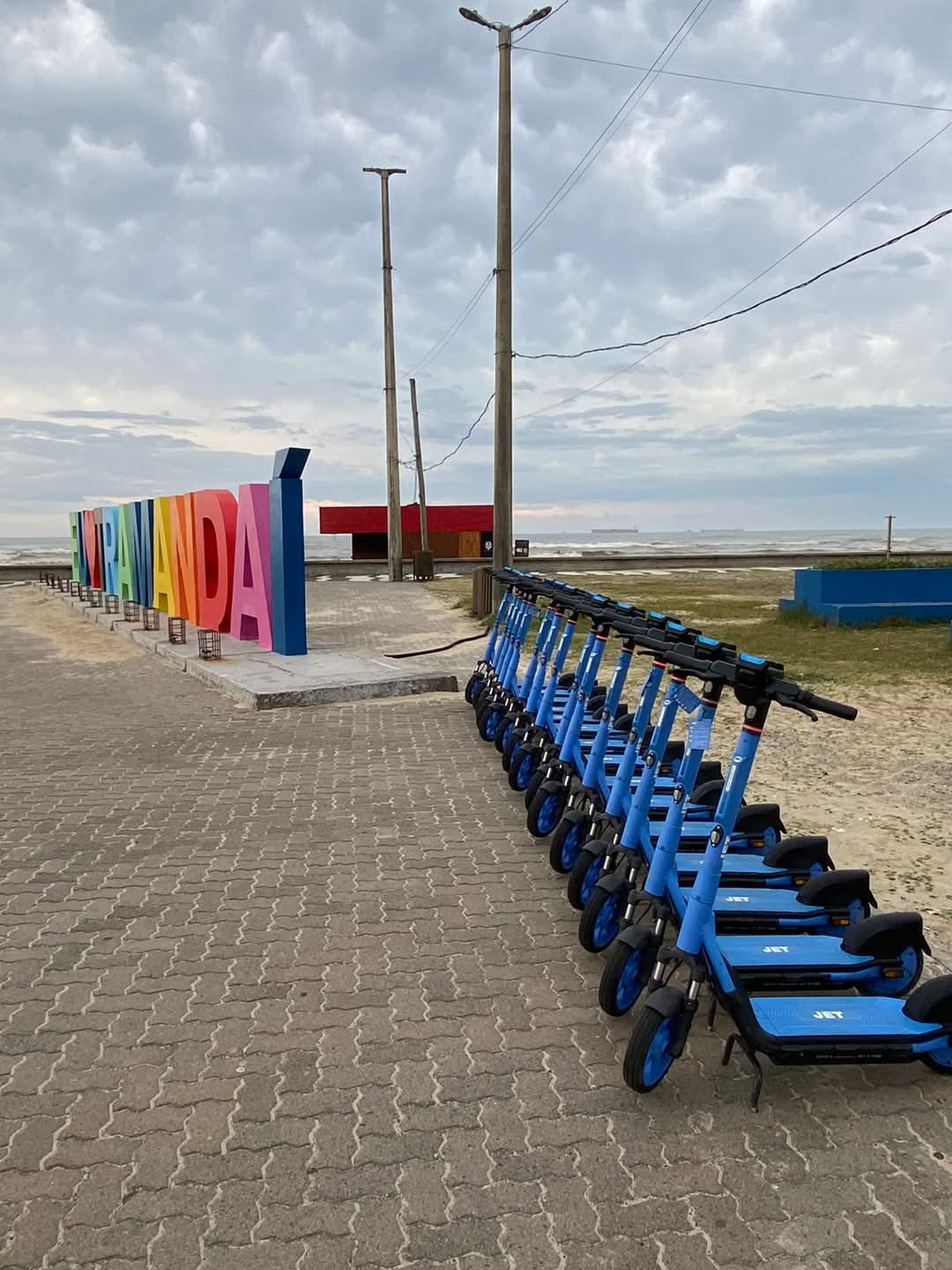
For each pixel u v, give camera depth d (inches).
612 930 153.2
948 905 169.0
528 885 183.3
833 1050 113.4
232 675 407.8
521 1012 134.9
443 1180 99.8
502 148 553.3
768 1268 87.8
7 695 399.9
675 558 1628.9
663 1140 106.3
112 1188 99.0
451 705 366.0
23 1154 104.7
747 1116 111.1
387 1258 89.1
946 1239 91.6
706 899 116.3
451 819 224.1
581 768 210.7
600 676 422.3
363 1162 102.7
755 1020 114.2
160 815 228.5
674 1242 91.1
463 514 1600.6
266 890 181.2
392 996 139.8
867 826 212.8
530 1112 111.6
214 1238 91.8
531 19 536.1
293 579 462.9
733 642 525.3
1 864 195.2
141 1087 116.9
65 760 282.4
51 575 1176.2
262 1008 136.3
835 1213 95.0
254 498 483.2
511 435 578.2
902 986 135.3
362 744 300.0
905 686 382.0
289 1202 96.7
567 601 228.8
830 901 150.5
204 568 559.8
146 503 661.9
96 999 139.2
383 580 1277.1
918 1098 115.5
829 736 299.9
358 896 177.8
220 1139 106.9
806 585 636.7
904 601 630.5
